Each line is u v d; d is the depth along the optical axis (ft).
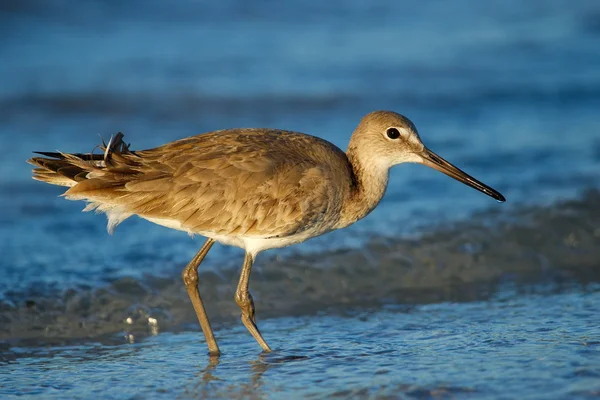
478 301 44.75
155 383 34.88
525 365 34.71
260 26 101.60
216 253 49.26
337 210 39.37
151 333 41.63
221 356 38.09
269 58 91.86
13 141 68.95
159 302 44.04
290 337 40.29
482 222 52.95
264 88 83.25
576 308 42.78
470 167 63.46
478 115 77.71
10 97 78.38
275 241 38.70
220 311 44.06
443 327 40.75
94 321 42.27
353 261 48.60
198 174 37.14
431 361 35.91
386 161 40.50
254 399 32.96
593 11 111.55
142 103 78.74
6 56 89.10
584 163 63.77
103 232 53.21
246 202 37.29
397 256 49.26
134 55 90.99
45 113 76.02
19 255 49.08
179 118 75.82
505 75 89.51
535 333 38.99
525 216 53.62
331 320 42.63
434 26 104.83
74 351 39.06
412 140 40.52
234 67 88.53
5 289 44.16
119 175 36.88
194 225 37.50
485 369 34.50
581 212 53.88
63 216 55.88
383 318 42.63
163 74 86.07
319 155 39.09
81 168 37.47
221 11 103.86
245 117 76.38
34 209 56.90
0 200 57.98
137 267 47.39
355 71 88.69
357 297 45.83
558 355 35.70
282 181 37.60
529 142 69.26
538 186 58.95
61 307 42.98
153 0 102.63
